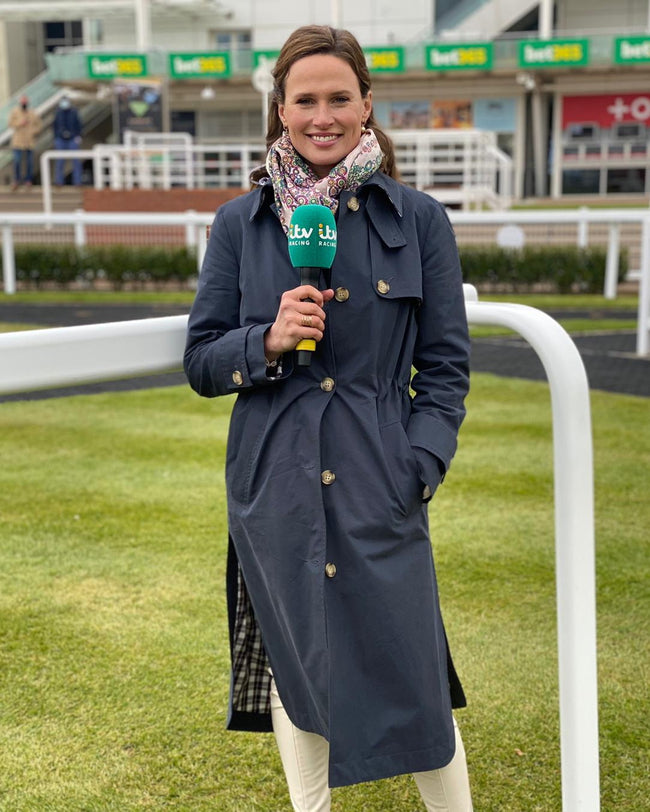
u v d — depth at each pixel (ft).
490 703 8.22
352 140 5.24
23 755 7.42
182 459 15.90
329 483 5.03
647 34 81.20
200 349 5.10
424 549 5.26
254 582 5.33
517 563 11.25
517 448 16.44
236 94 91.97
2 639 9.30
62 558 11.41
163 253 46.03
